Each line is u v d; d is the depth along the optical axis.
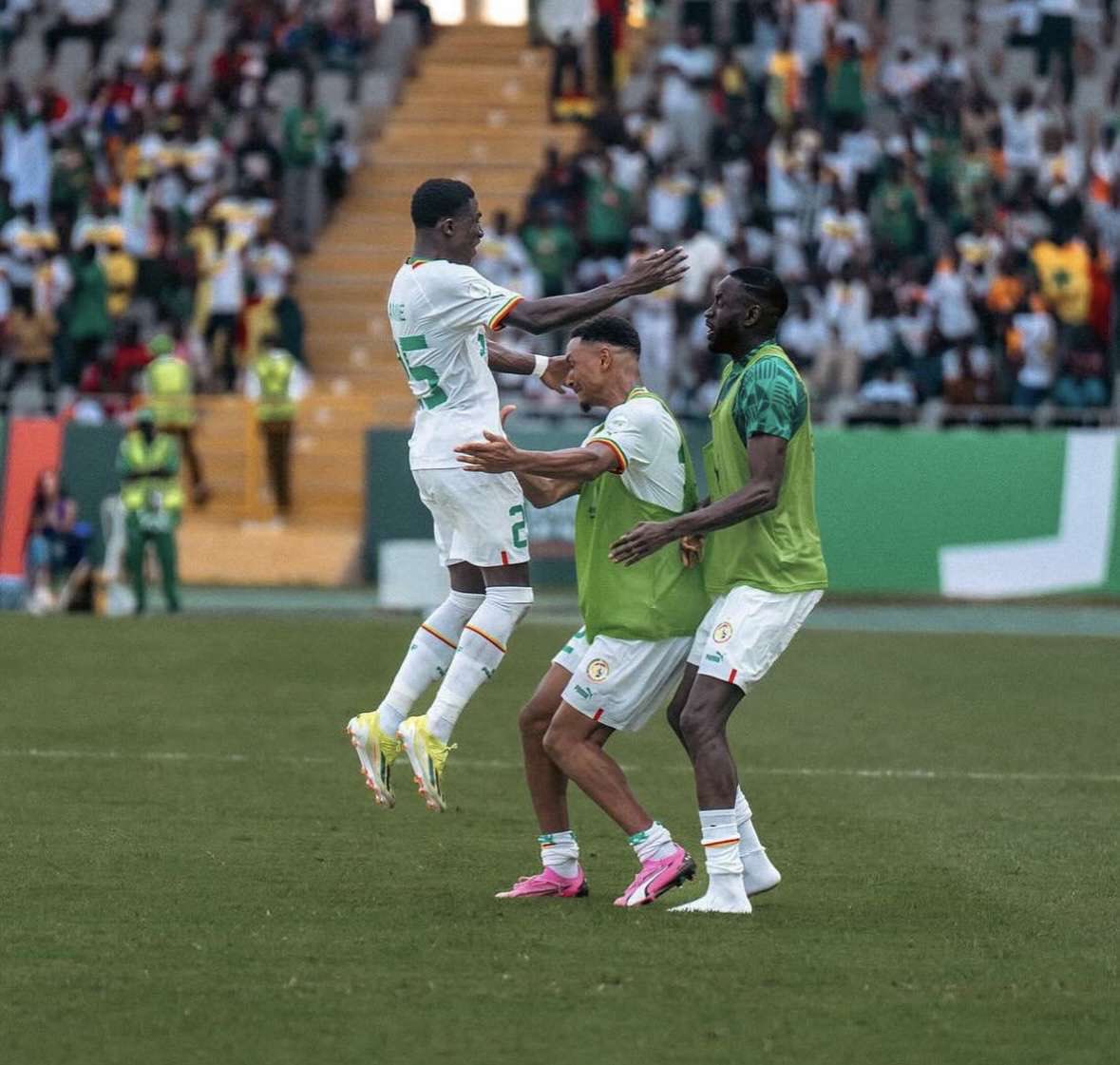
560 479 26.78
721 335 27.19
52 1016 21.56
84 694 50.44
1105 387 89.56
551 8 115.25
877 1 113.19
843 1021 21.62
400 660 58.06
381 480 84.62
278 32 110.44
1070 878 29.81
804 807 36.25
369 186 105.19
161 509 72.25
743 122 99.50
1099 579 79.62
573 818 35.12
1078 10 114.94
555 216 91.88
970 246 92.75
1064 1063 20.23
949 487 80.00
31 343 91.56
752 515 26.16
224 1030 21.08
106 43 115.62
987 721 47.88
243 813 34.69
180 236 96.19
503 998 22.41
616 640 27.41
